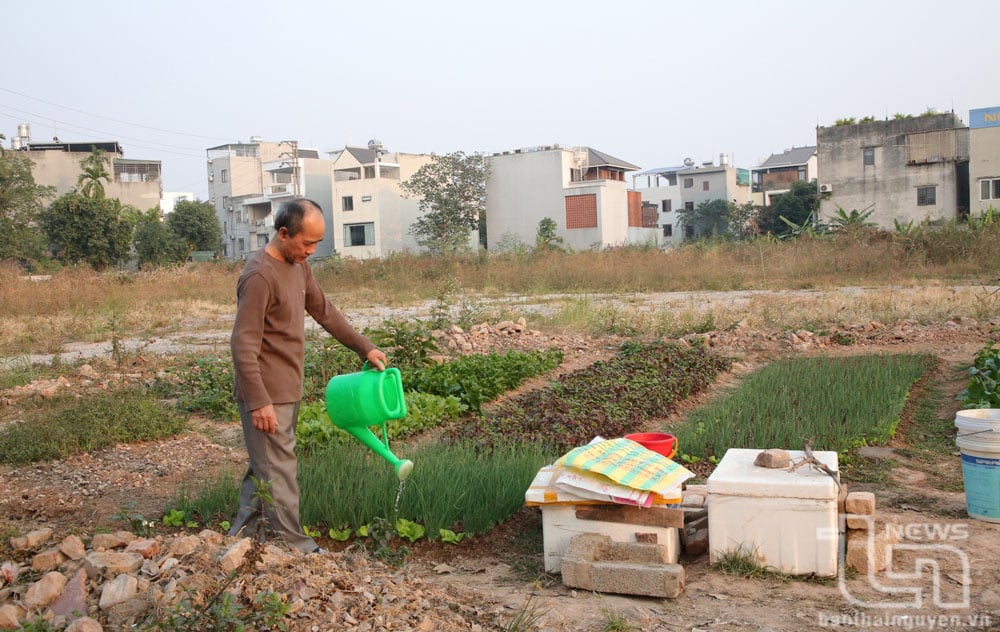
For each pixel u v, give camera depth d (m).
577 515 4.75
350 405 4.73
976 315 14.85
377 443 4.83
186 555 4.00
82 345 16.28
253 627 3.45
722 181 74.38
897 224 31.52
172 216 62.88
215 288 27.89
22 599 3.66
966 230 29.67
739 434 7.55
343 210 58.56
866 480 6.52
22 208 48.94
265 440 4.54
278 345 4.58
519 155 56.00
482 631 3.86
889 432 7.63
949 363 11.33
